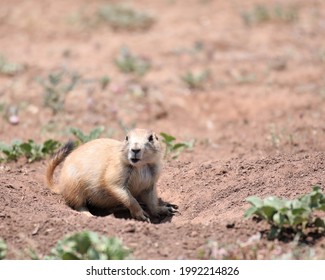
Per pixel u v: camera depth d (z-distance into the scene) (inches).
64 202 379.9
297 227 293.1
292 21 952.3
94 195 373.7
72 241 267.0
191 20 971.9
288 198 334.0
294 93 667.4
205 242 289.9
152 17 974.4
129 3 1074.7
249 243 279.6
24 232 299.6
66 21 965.8
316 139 516.1
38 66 745.6
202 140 539.2
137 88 667.4
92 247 270.1
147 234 296.7
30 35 906.7
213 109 642.2
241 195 357.1
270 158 405.7
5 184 371.9
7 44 859.4
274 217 285.9
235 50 828.0
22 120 586.2
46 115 598.9
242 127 590.2
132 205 362.6
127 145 356.5
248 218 306.2
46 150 456.1
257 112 626.2
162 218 374.3
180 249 284.5
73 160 377.1
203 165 416.8
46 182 389.7
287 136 531.2
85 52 815.7
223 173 399.5
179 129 585.9
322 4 1051.9
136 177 366.3
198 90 684.7
